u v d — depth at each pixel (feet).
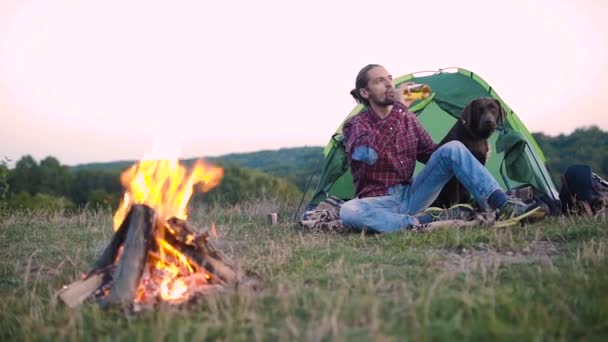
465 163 20.24
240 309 11.73
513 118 26.08
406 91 26.45
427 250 17.37
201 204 32.78
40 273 17.19
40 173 146.30
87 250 19.90
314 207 25.49
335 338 9.74
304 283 14.11
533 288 12.41
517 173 23.24
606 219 19.58
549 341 9.54
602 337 9.73
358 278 13.57
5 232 24.16
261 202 32.09
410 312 10.79
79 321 11.90
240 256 17.81
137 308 12.35
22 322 12.28
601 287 12.07
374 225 20.61
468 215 20.56
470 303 11.11
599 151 101.24
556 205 22.53
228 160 167.32
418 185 21.07
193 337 10.44
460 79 26.99
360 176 22.17
